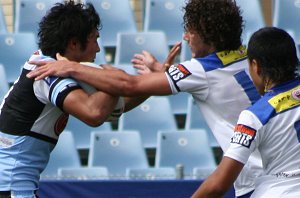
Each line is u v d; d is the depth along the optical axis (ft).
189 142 96.63
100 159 96.37
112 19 118.01
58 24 47.21
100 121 45.34
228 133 46.85
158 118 103.30
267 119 43.24
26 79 46.75
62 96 45.29
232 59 46.91
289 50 44.27
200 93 46.85
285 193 43.50
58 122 47.32
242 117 43.65
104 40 116.88
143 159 96.43
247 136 42.98
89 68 46.09
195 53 47.96
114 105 46.06
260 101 44.01
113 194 74.43
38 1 117.70
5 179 46.62
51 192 74.74
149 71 52.95
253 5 116.98
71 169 89.71
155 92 46.29
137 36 111.24
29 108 46.57
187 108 107.55
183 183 74.13
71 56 47.62
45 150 47.55
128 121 103.09
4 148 47.03
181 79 46.21
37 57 47.62
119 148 96.63
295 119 43.34
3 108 47.50
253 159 46.32
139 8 128.36
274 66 44.16
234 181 43.73
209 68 46.50
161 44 111.14
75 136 102.73
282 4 116.98
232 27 46.98
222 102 46.73
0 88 104.12
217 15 46.73
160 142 96.53
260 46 44.37
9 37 111.55
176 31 117.29
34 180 47.32
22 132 46.75
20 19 116.88
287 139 43.29
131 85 45.88
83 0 117.50
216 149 103.19
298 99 43.68
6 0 126.41
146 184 74.28
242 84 46.62
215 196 42.80
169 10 117.91
